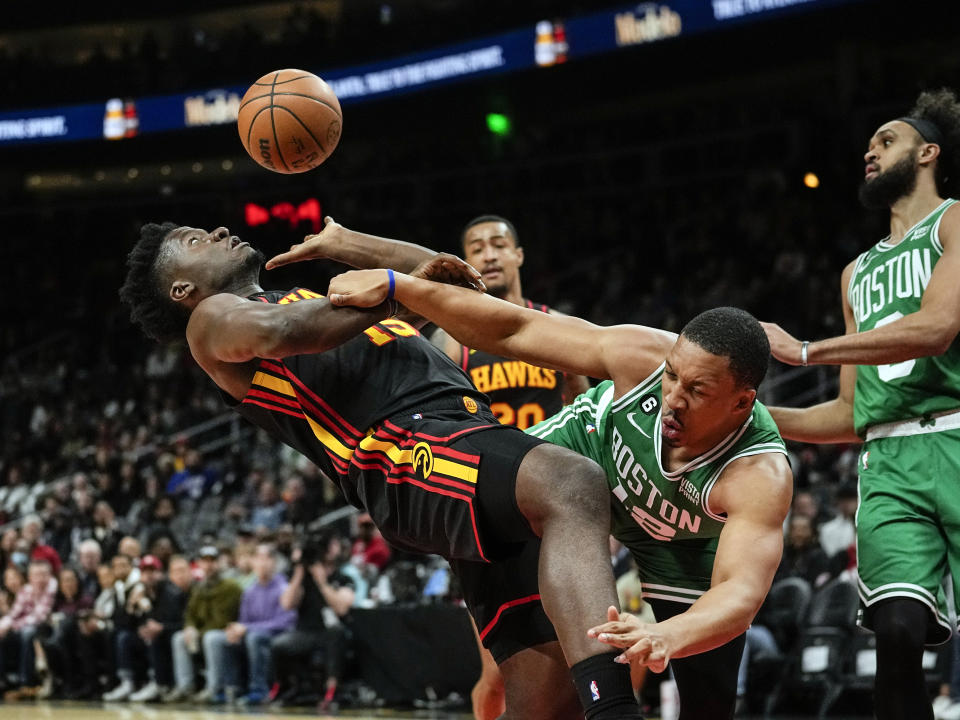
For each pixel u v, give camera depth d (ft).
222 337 8.58
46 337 58.34
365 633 25.67
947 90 11.05
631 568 22.52
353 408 8.87
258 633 26.68
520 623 8.73
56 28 63.52
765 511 7.63
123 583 30.58
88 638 31.14
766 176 46.09
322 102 9.70
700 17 44.50
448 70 52.08
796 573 22.99
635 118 53.21
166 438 44.50
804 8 41.83
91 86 60.90
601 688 7.21
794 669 21.61
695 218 46.42
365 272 8.56
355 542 30.07
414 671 24.70
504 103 52.31
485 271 14.51
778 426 11.37
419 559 27.81
